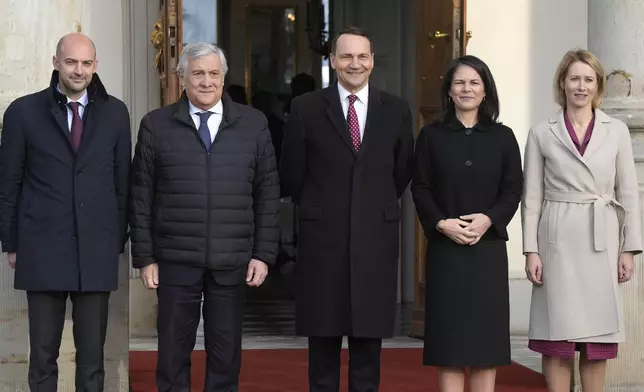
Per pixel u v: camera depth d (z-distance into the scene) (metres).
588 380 7.54
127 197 7.26
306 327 7.32
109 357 8.19
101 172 7.11
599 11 9.07
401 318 13.41
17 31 8.01
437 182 7.22
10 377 7.99
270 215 7.26
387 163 7.34
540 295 7.48
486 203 7.16
